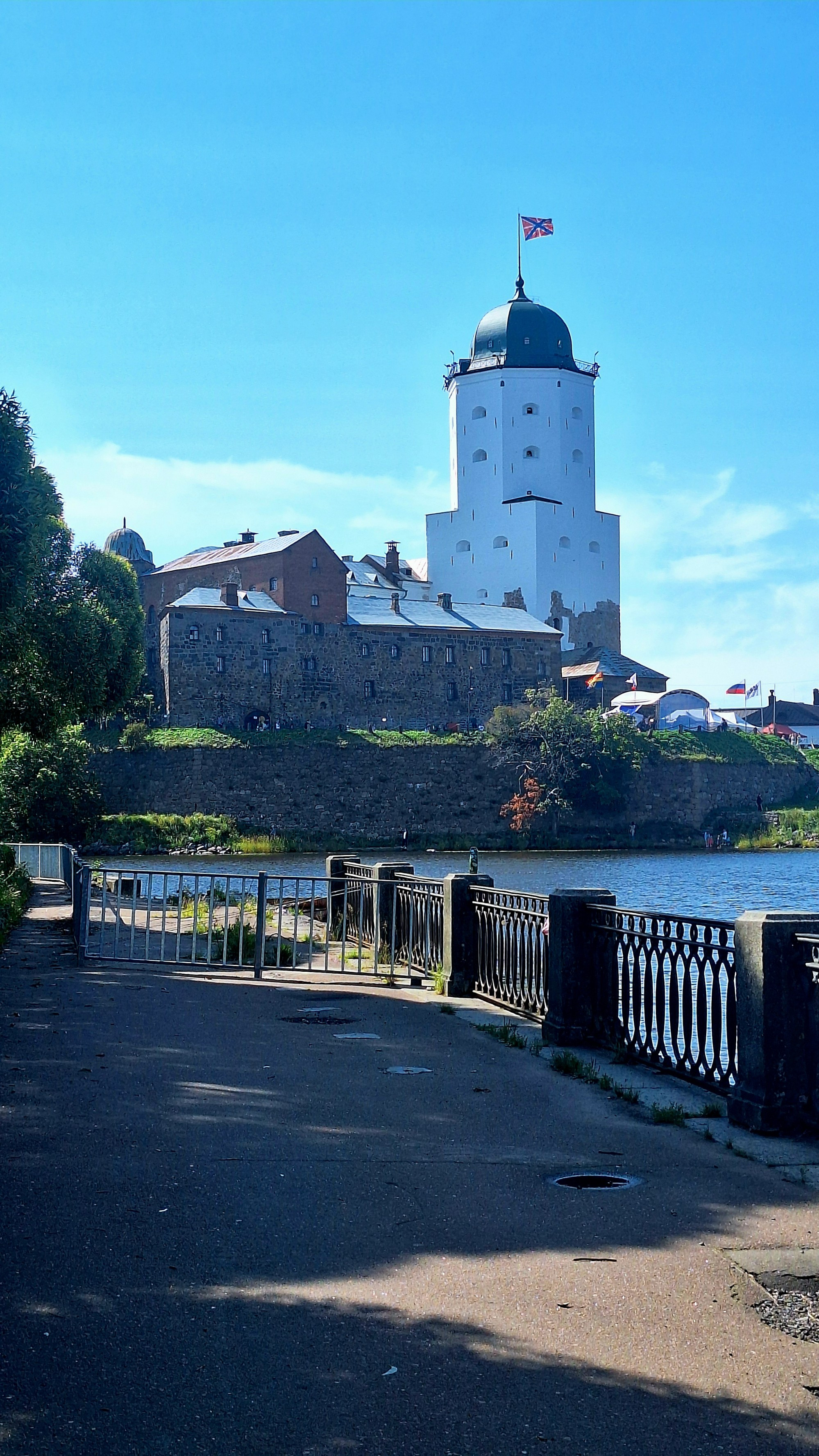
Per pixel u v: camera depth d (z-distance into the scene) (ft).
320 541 344.69
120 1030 38.73
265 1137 26.48
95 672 100.22
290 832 293.23
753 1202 22.68
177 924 76.79
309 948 57.41
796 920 27.68
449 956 48.11
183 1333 16.92
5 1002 44.32
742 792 331.98
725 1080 30.27
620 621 419.13
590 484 414.62
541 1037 38.93
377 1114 28.81
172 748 289.53
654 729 341.21
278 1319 17.42
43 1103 28.68
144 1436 14.38
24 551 51.37
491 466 409.49
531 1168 24.70
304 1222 21.29
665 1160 25.35
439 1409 15.14
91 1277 18.63
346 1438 14.47
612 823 311.47
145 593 374.63
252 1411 14.98
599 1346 16.79
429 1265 19.45
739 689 382.22
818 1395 15.64
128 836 263.70
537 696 335.26
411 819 303.68
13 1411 14.78
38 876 143.54
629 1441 14.55
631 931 35.01
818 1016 27.04
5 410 49.60
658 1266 19.53
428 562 419.95
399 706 349.00
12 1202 21.75
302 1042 37.50
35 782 249.55
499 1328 17.28
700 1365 16.31
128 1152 24.99
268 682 331.36
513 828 306.76
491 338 416.05
